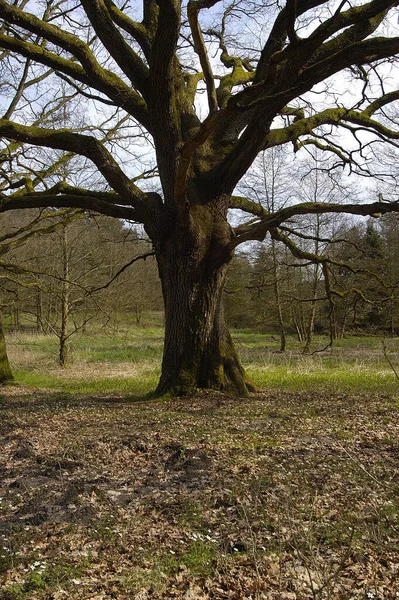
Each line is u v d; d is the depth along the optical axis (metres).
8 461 7.00
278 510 5.08
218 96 13.33
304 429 8.55
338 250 24.70
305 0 9.88
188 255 11.59
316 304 29.56
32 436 8.29
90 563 4.35
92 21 10.95
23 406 11.63
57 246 22.97
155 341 33.72
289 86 9.48
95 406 11.14
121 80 12.12
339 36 10.39
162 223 11.55
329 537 4.68
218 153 12.33
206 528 4.95
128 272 28.97
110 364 22.45
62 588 3.96
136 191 11.50
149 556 4.46
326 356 24.48
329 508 5.31
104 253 24.77
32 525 5.04
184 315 11.77
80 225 23.08
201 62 8.91
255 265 27.67
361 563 4.20
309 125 13.05
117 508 5.42
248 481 6.09
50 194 12.29
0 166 14.73
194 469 6.56
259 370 19.00
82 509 5.37
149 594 3.89
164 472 6.52
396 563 4.25
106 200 12.32
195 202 11.74
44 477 6.36
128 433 8.28
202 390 11.85
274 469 6.52
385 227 26.70
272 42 10.64
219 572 4.19
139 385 16.12
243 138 10.88
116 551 4.57
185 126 12.27
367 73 11.92
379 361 21.89
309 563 4.21
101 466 6.80
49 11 16.59
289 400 11.63
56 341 30.67
